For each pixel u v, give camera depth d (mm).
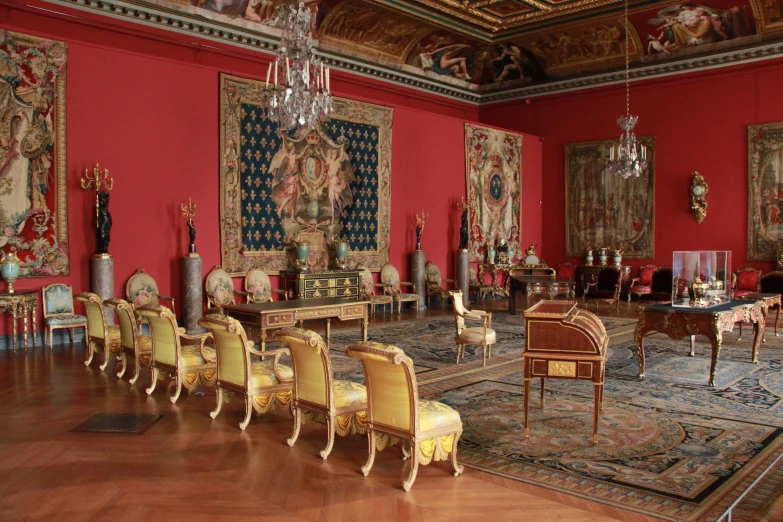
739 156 15359
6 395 6918
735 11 14695
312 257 13438
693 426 5871
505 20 16344
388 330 11703
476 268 16938
